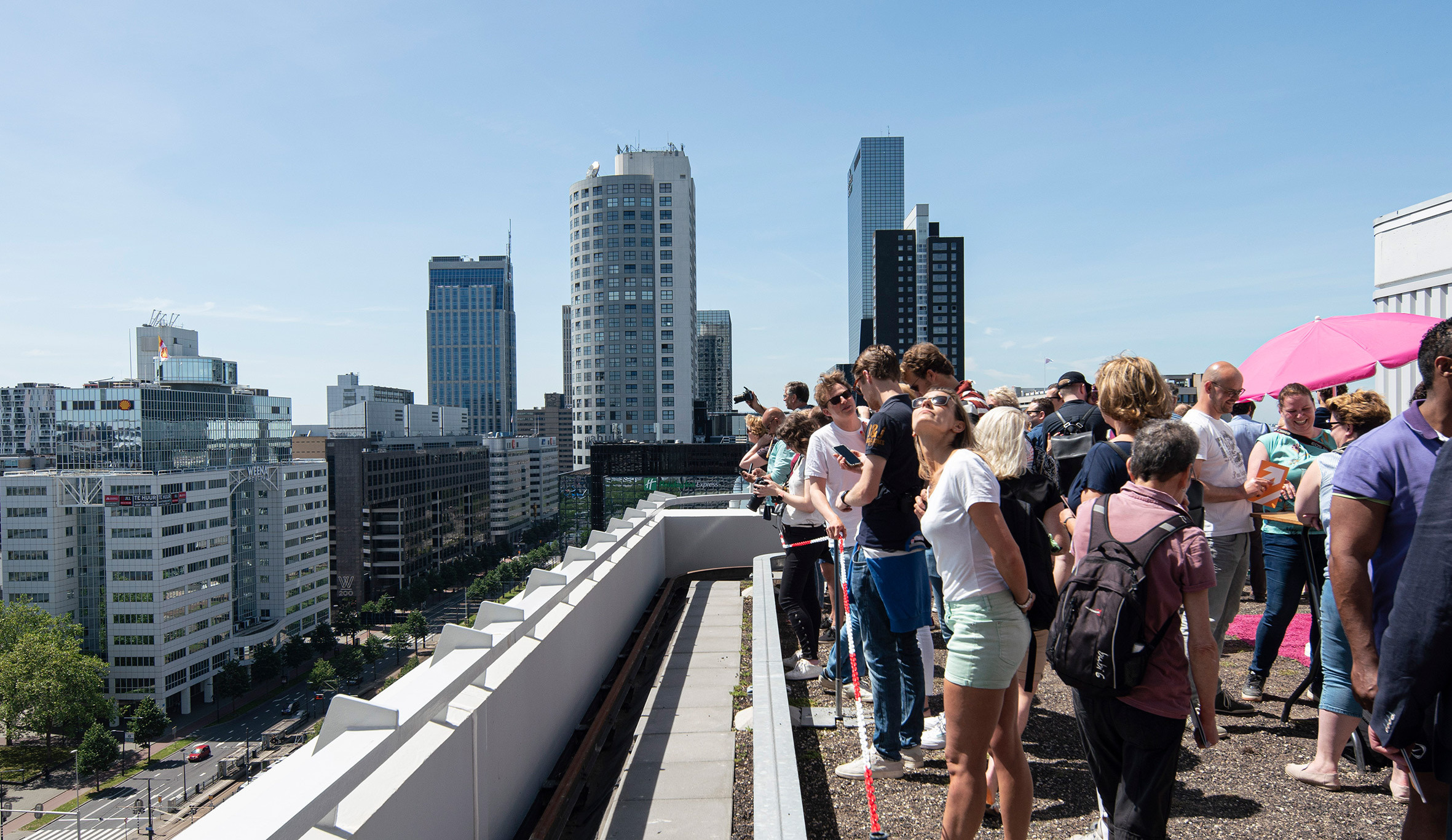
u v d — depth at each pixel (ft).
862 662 13.82
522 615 10.64
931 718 12.05
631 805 10.19
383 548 448.24
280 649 334.44
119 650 281.95
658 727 13.02
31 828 184.75
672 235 430.61
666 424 430.20
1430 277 25.72
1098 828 8.20
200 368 392.06
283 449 427.33
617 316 426.92
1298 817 9.05
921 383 11.62
